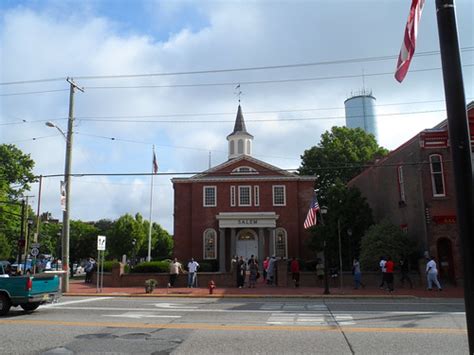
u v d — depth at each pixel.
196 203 41.97
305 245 40.00
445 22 5.64
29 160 55.81
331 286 27.88
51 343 9.49
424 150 28.64
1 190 47.91
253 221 40.25
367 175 41.62
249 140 51.66
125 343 9.45
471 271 5.01
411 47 8.17
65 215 25.45
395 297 21.31
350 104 73.25
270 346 9.04
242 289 25.83
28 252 44.88
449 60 5.54
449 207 27.62
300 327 11.40
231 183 42.34
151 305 17.55
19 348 9.00
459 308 16.12
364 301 19.55
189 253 41.25
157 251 84.00
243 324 12.03
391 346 8.98
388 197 35.62
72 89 26.69
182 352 8.56
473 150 26.59
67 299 20.70
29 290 14.60
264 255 40.47
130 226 66.62
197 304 18.08
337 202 36.94
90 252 65.19
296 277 27.36
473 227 5.09
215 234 41.31
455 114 5.39
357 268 25.97
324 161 53.12
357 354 8.29
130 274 28.67
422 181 28.30
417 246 29.20
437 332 10.53
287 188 42.12
